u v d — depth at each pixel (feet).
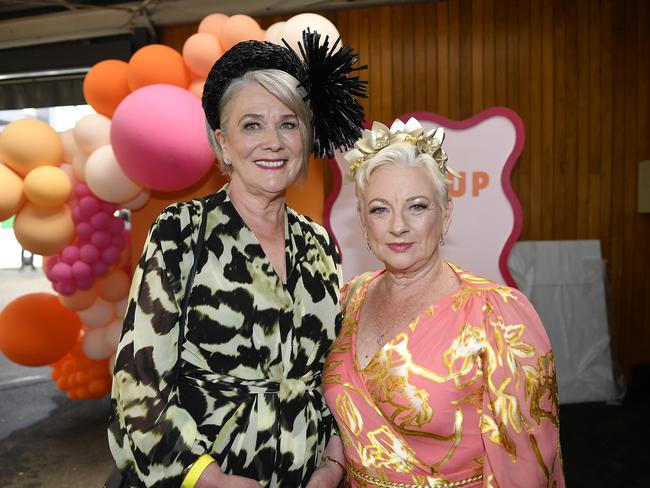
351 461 3.82
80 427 10.98
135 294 3.34
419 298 3.76
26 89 14.34
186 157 7.54
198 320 3.40
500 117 10.33
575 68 11.78
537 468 3.31
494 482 3.30
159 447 3.15
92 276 9.32
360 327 3.99
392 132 3.77
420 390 3.44
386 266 3.89
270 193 3.67
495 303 3.46
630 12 11.71
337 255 4.36
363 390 3.69
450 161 10.46
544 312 11.82
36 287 25.11
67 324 10.21
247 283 3.54
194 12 12.63
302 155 3.76
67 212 9.19
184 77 8.72
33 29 13.64
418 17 11.93
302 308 3.80
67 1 13.48
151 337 3.24
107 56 13.09
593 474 8.72
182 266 3.42
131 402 3.18
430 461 3.53
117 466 3.33
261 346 3.54
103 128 9.00
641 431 10.24
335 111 3.83
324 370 4.02
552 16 11.72
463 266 10.52
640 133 11.87
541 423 3.35
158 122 7.39
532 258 11.89
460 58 11.88
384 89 12.05
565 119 11.86
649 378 12.25
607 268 12.05
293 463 3.57
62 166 9.35
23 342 9.76
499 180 10.41
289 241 3.90
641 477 8.60
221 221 3.60
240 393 3.46
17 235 9.04
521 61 11.80
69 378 10.74
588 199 11.98
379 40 12.02
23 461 9.51
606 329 11.80
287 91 3.55
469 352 3.42
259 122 3.57
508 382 3.29
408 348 3.55
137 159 7.60
